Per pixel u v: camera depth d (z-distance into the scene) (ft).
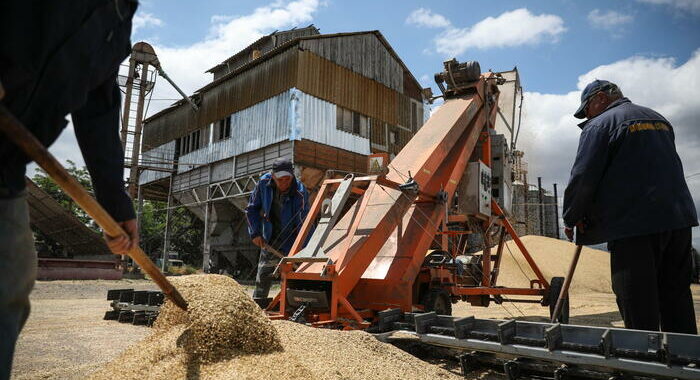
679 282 10.08
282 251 17.78
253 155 67.67
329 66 66.69
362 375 8.32
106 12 4.23
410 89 81.76
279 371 7.35
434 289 17.51
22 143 3.53
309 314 13.83
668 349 8.16
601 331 9.43
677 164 9.94
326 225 14.64
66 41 3.84
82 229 64.13
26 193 4.00
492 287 23.22
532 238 55.83
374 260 16.63
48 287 37.83
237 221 77.36
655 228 9.32
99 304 27.22
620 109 10.42
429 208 18.45
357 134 69.41
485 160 24.43
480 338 10.95
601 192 10.20
